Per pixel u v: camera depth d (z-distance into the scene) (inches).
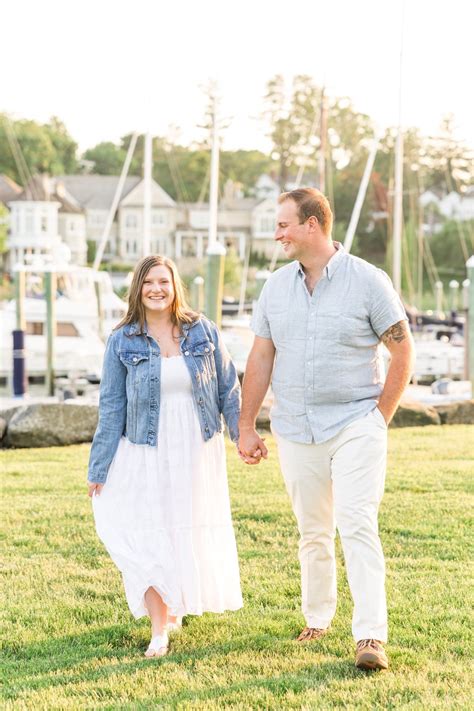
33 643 206.8
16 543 286.2
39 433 467.8
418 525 297.7
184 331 204.2
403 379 191.0
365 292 191.0
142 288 202.2
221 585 203.3
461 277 3565.5
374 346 195.0
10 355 1087.0
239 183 4379.9
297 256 193.6
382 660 182.1
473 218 3818.9
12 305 1141.1
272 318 197.5
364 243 3831.2
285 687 175.5
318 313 191.8
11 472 394.0
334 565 205.5
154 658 194.7
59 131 5000.0
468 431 505.0
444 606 223.1
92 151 5064.0
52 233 3710.6
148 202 1328.7
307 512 199.3
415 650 195.8
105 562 265.9
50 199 3772.1
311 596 204.7
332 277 192.1
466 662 188.7
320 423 191.9
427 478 368.2
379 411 191.6
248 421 203.5
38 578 251.1
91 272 1261.1
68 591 241.0
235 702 169.5
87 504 334.3
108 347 203.3
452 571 251.9
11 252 3710.6
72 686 179.8
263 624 213.8
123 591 240.2
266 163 4515.3
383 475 192.5
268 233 3971.5
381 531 292.7
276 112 4087.1
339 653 194.7
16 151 4532.5
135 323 202.7
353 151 4010.8
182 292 206.4
